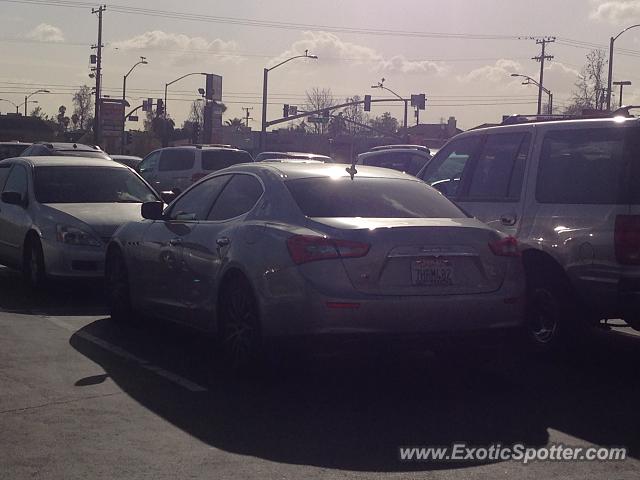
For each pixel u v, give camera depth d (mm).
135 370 7555
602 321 9180
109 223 11023
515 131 8648
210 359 8000
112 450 5512
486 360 7418
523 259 8219
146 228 8938
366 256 6449
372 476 5125
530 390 7152
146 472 5125
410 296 6473
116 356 8062
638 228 7211
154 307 8711
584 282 7605
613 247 7324
